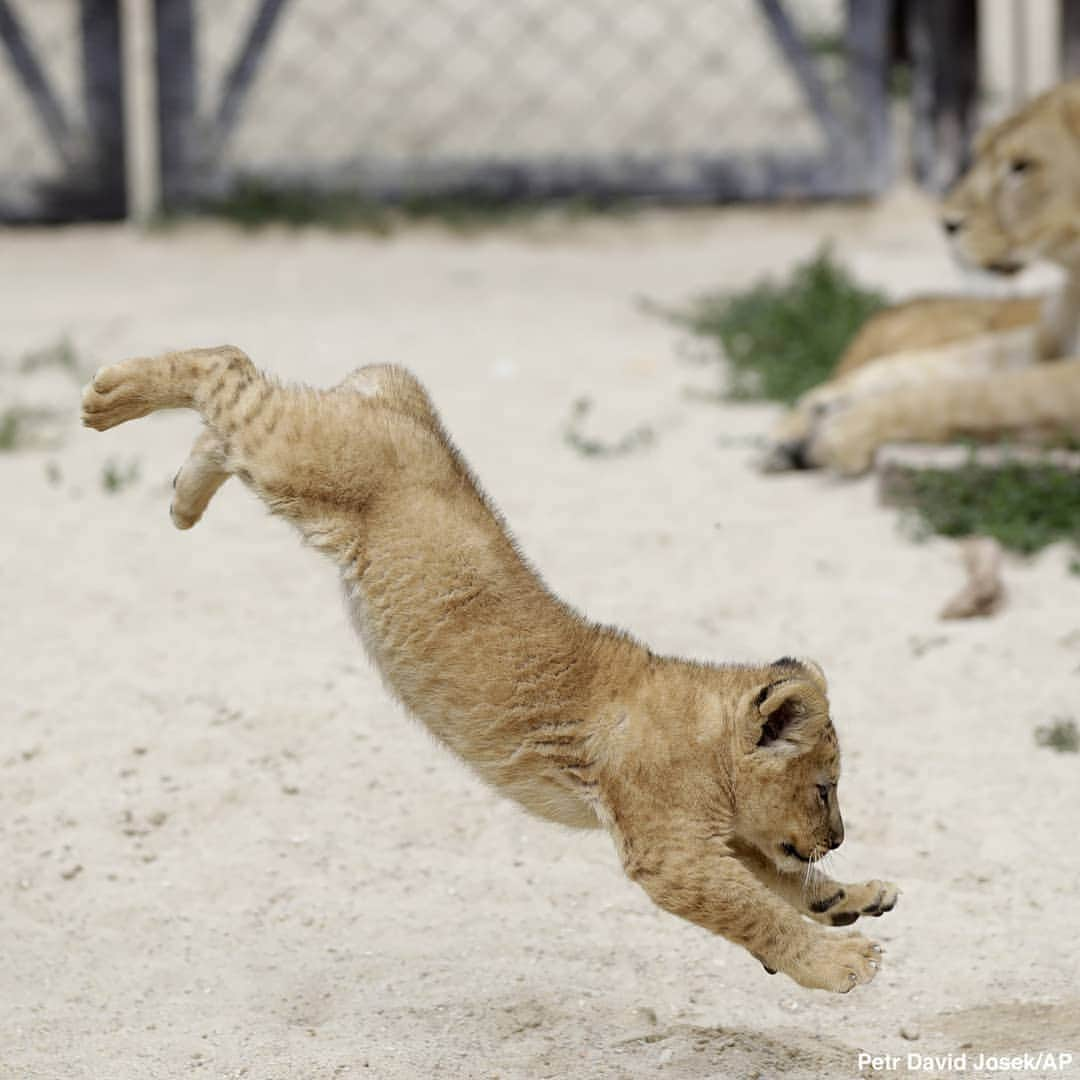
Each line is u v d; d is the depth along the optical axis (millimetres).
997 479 13414
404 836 9250
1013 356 15133
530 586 7344
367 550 7305
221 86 27031
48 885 8742
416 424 7609
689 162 28078
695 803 6895
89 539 13242
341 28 30188
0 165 27609
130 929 8414
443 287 24125
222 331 21203
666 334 21266
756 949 6863
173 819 9328
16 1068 7199
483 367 19375
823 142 28109
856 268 24672
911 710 10570
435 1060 7258
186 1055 7316
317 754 9906
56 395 17875
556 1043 7449
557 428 16656
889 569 12617
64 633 11414
